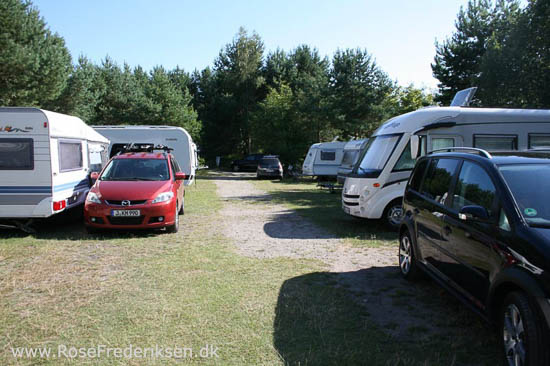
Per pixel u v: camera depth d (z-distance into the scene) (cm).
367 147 970
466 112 863
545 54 1789
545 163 371
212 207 1288
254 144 4309
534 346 257
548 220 308
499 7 2534
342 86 3133
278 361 322
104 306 436
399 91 3725
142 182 858
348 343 352
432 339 361
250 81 4712
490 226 332
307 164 2577
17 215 779
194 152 2105
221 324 390
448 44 2703
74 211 965
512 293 289
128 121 3553
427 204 481
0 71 1789
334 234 846
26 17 1897
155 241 768
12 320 398
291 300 455
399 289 497
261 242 767
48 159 779
